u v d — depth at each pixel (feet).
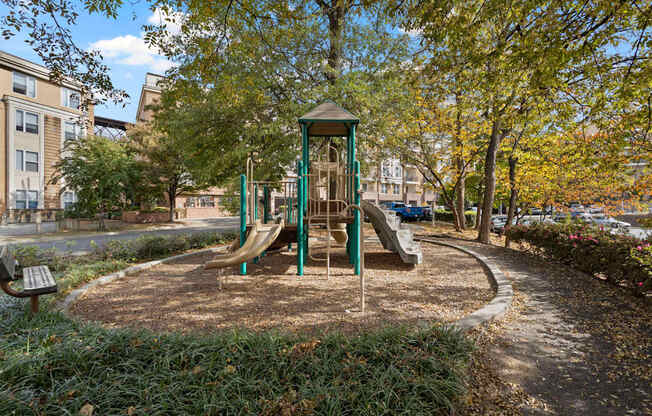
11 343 9.42
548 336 11.89
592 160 21.72
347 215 22.70
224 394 7.29
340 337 9.92
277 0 18.60
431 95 24.80
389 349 9.14
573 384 8.95
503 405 7.94
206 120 34.45
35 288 12.21
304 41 34.19
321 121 22.21
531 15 16.56
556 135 33.55
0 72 72.59
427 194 157.79
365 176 42.73
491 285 18.51
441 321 12.73
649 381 9.11
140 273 21.72
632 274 16.02
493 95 23.62
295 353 8.92
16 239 46.57
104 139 65.46
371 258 27.37
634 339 11.59
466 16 17.16
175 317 13.38
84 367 8.34
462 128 42.29
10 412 6.61
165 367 8.25
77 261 23.59
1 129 72.69
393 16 18.80
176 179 75.36
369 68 34.83
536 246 27.09
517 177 40.78
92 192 59.77
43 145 78.84
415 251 22.53
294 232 23.32
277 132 33.19
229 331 10.84
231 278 20.22
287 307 14.60
